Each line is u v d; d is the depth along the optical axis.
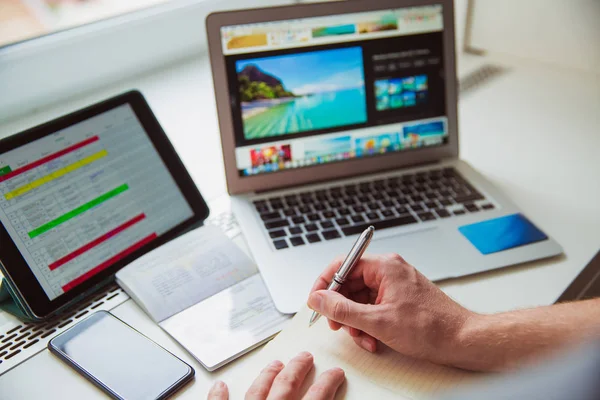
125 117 0.77
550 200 0.84
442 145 0.91
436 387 0.55
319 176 0.86
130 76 1.13
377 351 0.59
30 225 0.67
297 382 0.55
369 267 0.62
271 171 0.85
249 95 0.82
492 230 0.76
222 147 0.82
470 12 1.31
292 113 0.84
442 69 0.89
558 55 1.23
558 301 0.67
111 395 0.56
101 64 1.07
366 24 0.85
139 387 0.56
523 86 1.19
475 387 0.55
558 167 0.92
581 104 1.11
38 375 0.59
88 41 1.03
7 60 0.92
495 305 0.66
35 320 0.66
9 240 0.65
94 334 0.63
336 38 0.84
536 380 0.44
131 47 1.11
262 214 0.80
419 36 0.87
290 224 0.78
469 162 0.94
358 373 0.57
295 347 0.60
